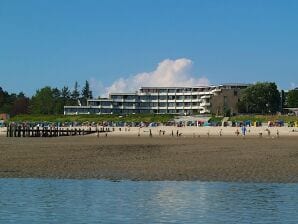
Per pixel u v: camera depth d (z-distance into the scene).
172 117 190.88
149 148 61.66
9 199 23.36
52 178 31.00
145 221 18.92
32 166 37.91
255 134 117.12
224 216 19.73
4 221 18.89
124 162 41.06
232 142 78.38
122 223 18.64
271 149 58.09
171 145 68.94
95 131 128.62
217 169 35.19
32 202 22.66
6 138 100.88
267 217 19.50
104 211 20.73
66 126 168.75
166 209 21.14
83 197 23.97
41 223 18.61
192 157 45.91
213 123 158.88
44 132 114.56
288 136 107.56
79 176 31.91
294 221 18.81
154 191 25.78
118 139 94.19
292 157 45.44
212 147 63.03
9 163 40.34
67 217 19.62
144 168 36.25
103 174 32.91
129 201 23.03
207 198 23.69
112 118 194.25
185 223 18.61
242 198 23.69
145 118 189.62
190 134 120.44
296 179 29.97
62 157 46.72
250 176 31.38
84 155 49.22
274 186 27.31
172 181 29.53
